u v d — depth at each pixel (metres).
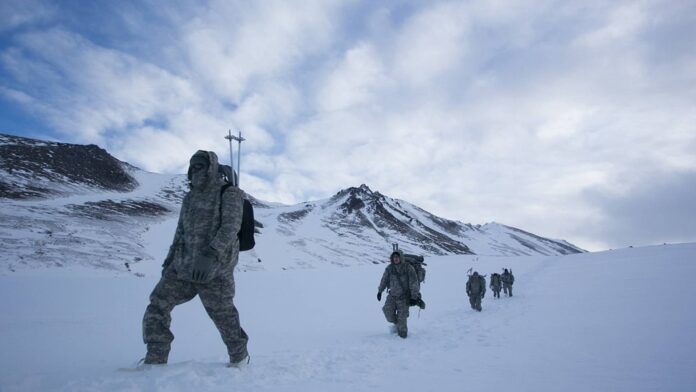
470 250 146.38
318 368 3.78
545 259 51.97
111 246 46.88
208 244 3.19
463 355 4.58
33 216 54.69
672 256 29.80
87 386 2.53
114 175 120.56
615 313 7.79
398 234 133.62
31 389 2.55
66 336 6.66
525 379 3.31
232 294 3.41
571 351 4.48
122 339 6.43
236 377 3.09
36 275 30.02
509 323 7.69
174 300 3.30
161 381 2.71
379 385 3.15
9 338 6.36
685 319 6.43
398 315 6.78
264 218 109.38
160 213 86.12
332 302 15.13
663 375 3.28
